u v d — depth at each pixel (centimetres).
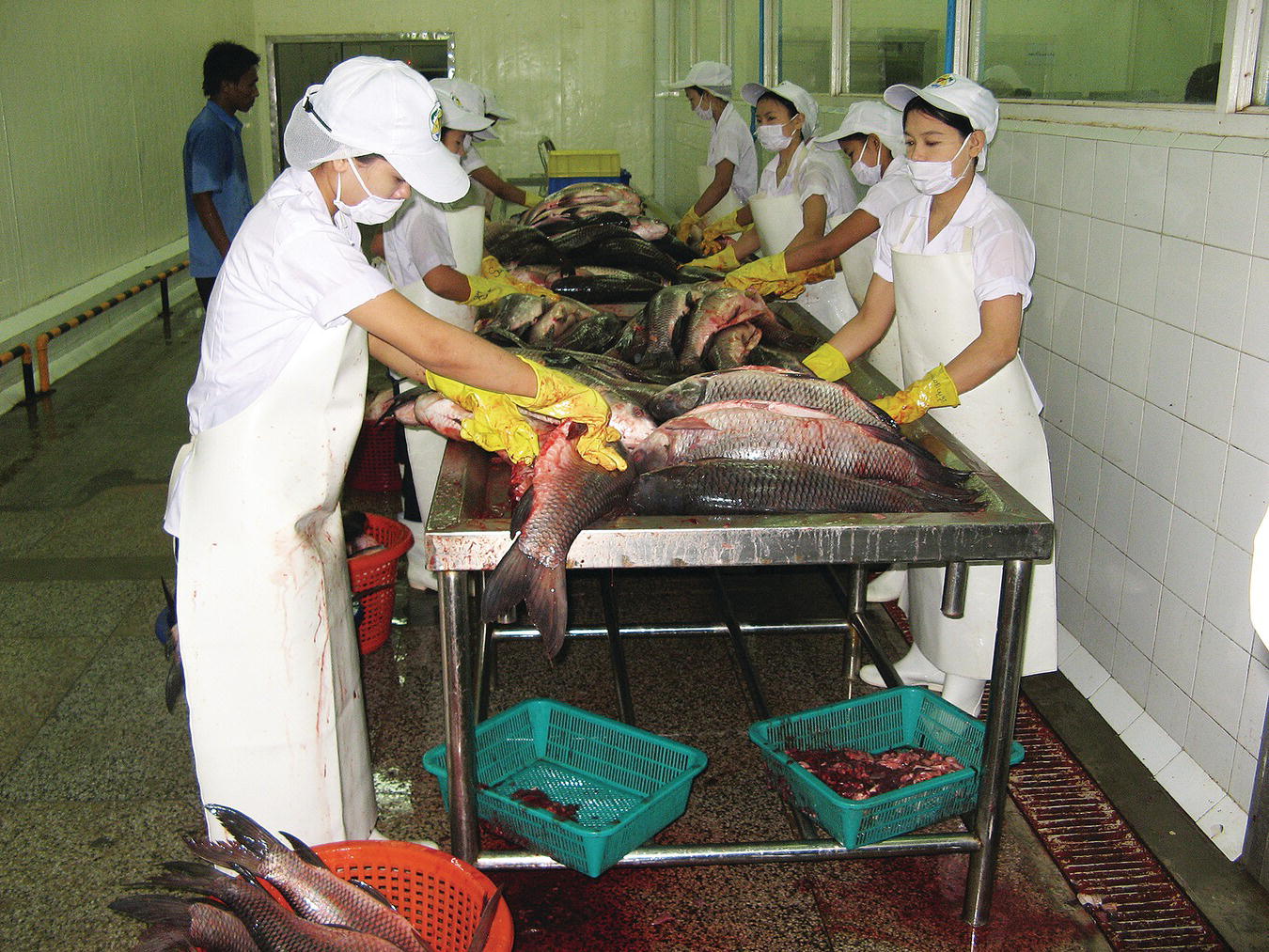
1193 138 266
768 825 272
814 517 205
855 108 375
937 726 261
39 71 668
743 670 315
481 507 223
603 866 215
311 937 188
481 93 442
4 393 615
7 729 308
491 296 376
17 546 432
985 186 272
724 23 793
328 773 223
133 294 740
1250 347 245
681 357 313
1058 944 233
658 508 209
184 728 309
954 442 256
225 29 986
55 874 250
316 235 196
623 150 1025
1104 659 321
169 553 426
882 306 299
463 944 204
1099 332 312
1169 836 261
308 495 211
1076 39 335
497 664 349
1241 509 251
